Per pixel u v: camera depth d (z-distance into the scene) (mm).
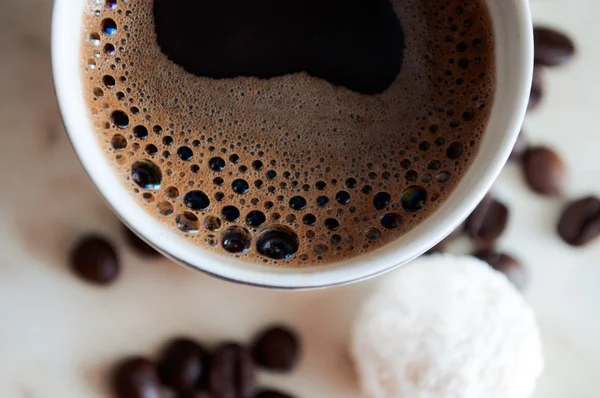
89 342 221
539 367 217
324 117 192
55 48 178
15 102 219
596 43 225
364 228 188
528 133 226
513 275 223
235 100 192
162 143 190
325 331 223
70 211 221
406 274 219
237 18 193
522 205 225
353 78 193
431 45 192
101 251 218
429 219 179
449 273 217
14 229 220
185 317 222
